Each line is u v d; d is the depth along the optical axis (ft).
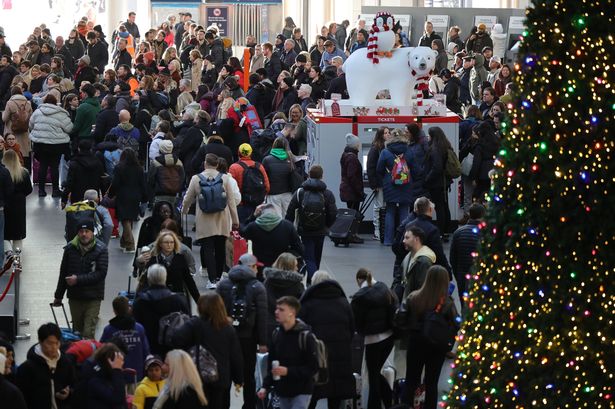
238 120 112.37
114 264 92.38
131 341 59.21
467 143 102.73
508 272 47.50
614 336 46.68
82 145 101.24
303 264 76.18
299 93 122.93
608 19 45.68
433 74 137.49
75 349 58.18
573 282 46.52
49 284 86.94
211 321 55.67
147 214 109.40
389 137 96.63
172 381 51.75
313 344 54.85
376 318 60.29
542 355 47.11
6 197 88.53
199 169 99.25
